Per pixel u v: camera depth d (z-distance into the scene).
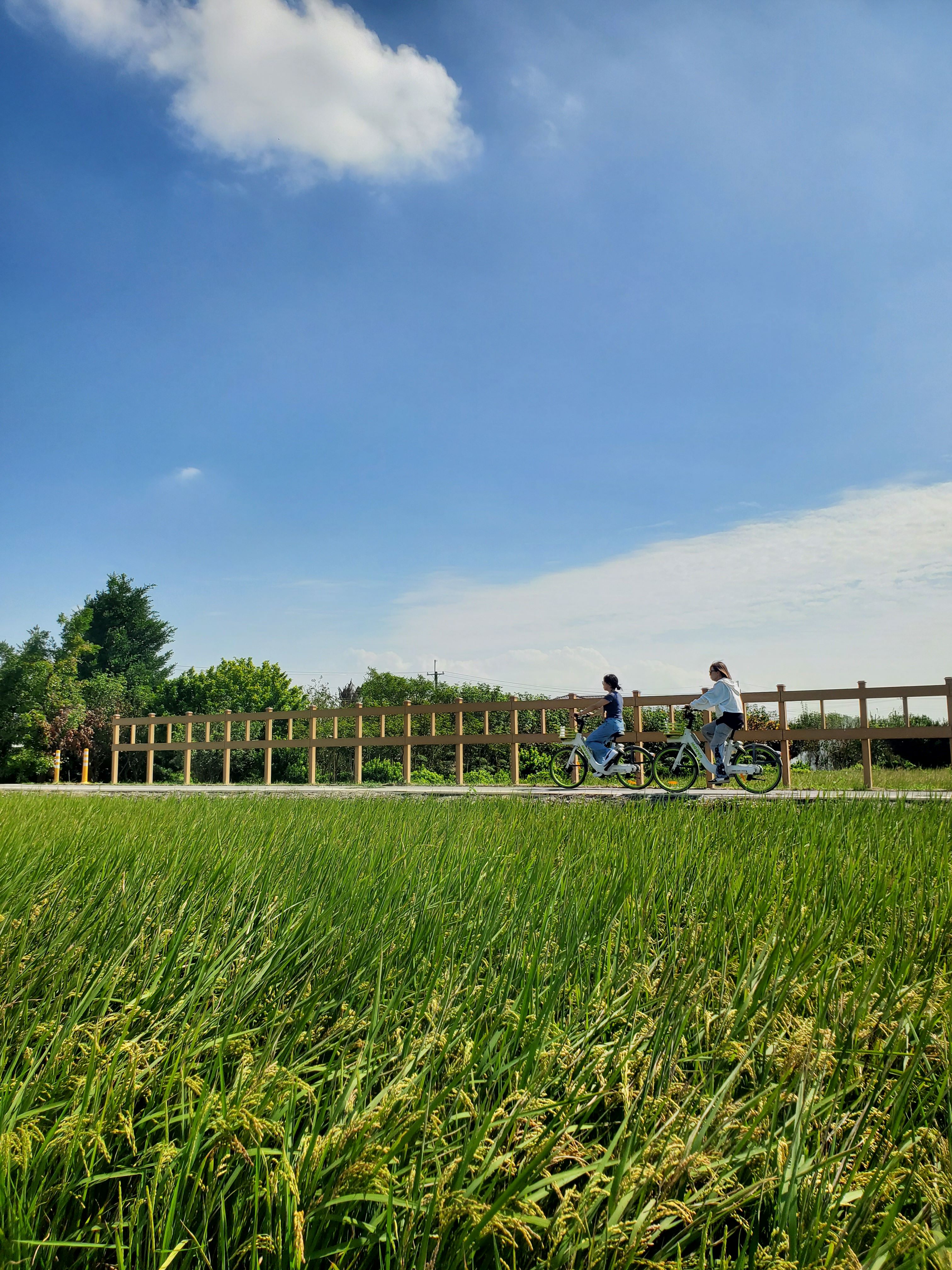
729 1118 1.38
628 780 11.19
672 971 2.10
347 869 3.30
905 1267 1.04
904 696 10.70
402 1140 1.23
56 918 2.57
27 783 21.69
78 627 28.84
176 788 13.38
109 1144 1.41
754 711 15.91
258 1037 1.84
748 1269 1.13
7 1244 1.09
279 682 36.09
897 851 3.75
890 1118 1.40
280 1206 1.18
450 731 23.02
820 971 1.97
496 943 2.44
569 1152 1.32
